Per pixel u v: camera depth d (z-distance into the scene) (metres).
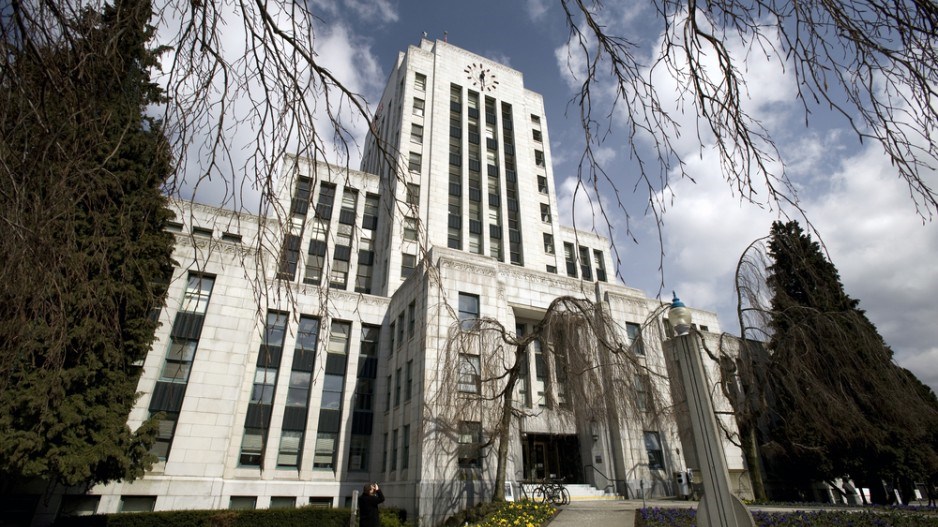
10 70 3.02
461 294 25.66
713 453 7.50
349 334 29.84
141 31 3.29
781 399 22.27
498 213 41.62
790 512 13.70
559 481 21.75
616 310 29.83
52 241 3.55
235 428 24.89
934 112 2.89
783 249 11.15
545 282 29.77
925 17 2.79
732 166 3.43
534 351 28.33
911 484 24.61
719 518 7.18
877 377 19.98
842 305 21.75
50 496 19.09
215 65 3.29
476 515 17.41
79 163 3.33
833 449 25.48
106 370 15.91
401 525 19.97
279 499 24.50
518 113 48.22
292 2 3.33
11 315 3.58
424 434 20.98
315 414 27.09
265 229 3.92
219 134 3.36
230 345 24.06
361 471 26.95
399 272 33.59
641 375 20.06
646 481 25.02
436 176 39.97
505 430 19.19
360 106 3.82
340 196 36.72
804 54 3.13
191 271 24.52
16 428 14.31
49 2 3.04
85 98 3.17
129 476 16.86
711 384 28.77
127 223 4.10
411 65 44.50
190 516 18.80
